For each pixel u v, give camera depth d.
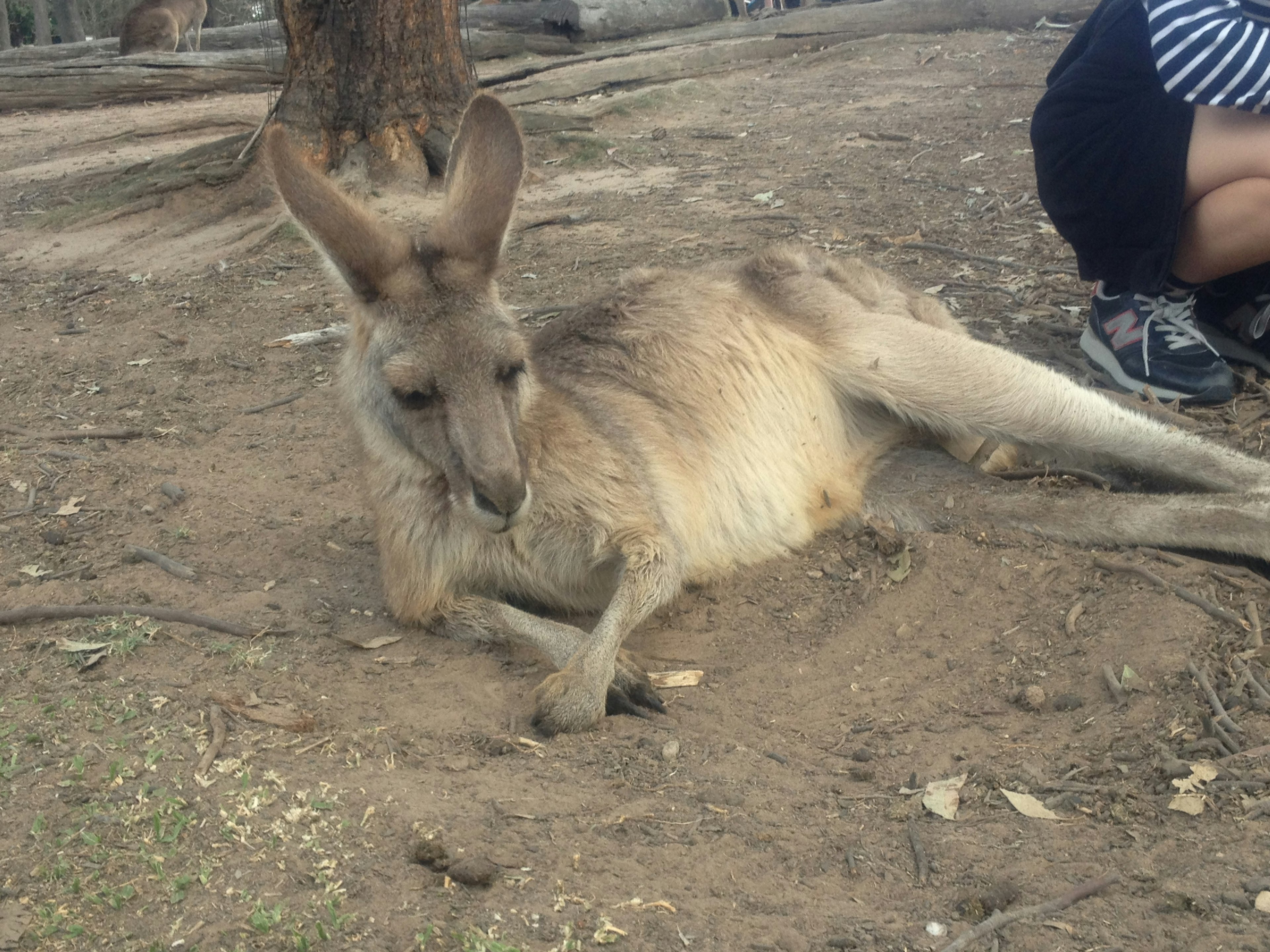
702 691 1.02
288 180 1.03
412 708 0.97
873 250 1.99
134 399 1.68
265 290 2.13
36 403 1.68
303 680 1.01
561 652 1.02
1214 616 0.98
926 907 0.72
